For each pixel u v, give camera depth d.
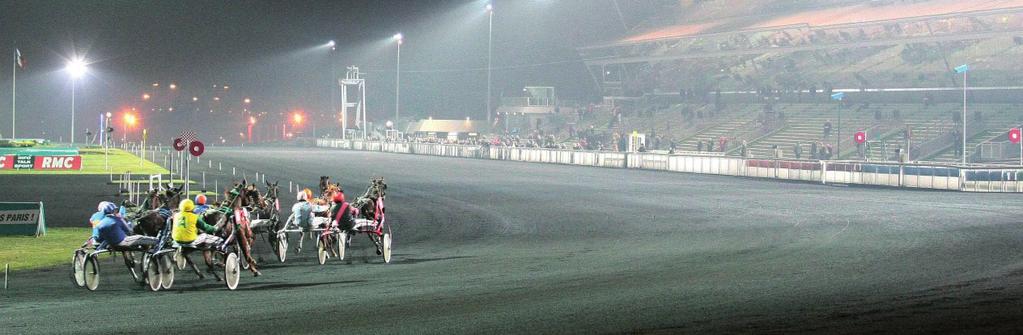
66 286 16.88
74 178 51.03
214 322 12.27
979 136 62.19
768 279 16.75
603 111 98.19
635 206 36.78
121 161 73.12
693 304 13.70
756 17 87.81
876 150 64.81
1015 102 65.12
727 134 79.31
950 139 61.94
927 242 23.61
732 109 84.50
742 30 83.38
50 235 26.33
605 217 32.41
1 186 45.16
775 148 60.88
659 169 65.50
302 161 77.56
